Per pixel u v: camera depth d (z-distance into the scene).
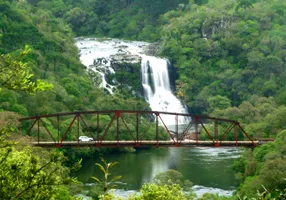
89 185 133.38
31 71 192.50
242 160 145.88
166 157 173.25
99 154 175.50
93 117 191.50
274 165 110.50
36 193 35.59
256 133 177.12
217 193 119.25
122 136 184.12
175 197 69.50
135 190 130.00
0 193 35.25
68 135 167.88
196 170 152.12
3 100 165.25
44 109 177.25
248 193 107.81
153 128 196.75
